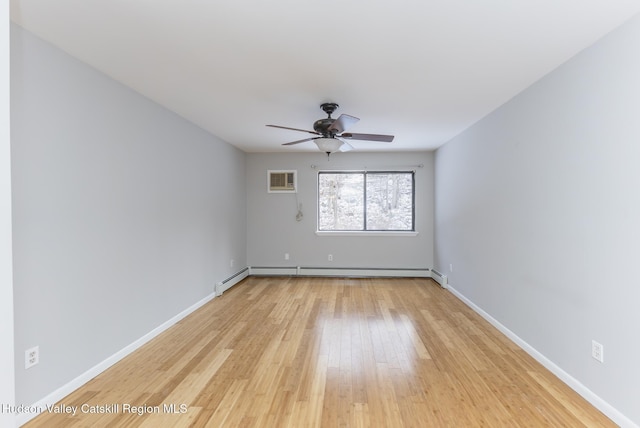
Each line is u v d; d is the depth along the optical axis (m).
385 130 4.53
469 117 3.90
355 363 2.77
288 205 6.34
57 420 2.01
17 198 1.97
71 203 2.34
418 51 2.27
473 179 4.21
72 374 2.34
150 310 3.27
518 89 3.01
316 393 2.32
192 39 2.12
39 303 2.09
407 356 2.90
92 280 2.53
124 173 2.90
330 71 2.61
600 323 2.11
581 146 2.28
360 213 6.32
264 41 2.14
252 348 3.07
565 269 2.45
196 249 4.25
